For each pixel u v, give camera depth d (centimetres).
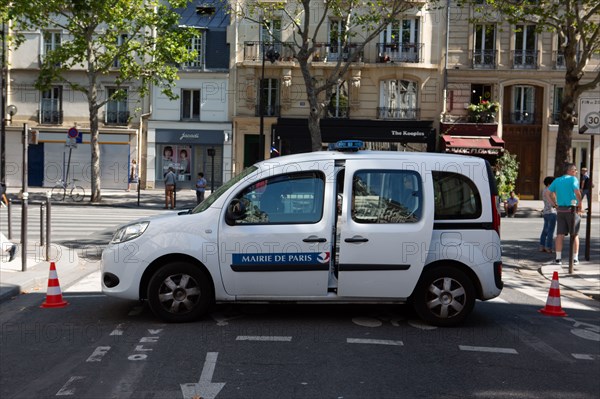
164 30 2667
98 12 2522
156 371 536
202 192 2525
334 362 571
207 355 580
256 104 3412
